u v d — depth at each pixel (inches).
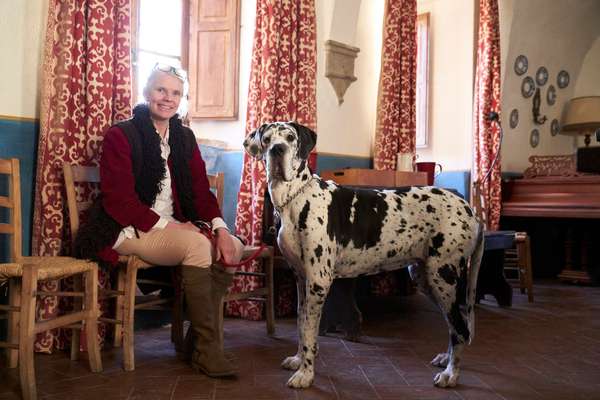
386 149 182.4
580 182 206.7
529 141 256.4
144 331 126.3
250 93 144.2
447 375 89.0
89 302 92.1
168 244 94.3
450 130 215.5
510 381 92.0
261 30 143.3
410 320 142.4
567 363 103.3
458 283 90.7
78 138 108.4
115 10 114.2
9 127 106.7
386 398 82.7
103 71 110.1
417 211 92.5
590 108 260.1
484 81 204.2
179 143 106.3
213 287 101.0
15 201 91.0
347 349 112.3
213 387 86.4
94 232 92.6
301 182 88.7
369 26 191.6
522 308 161.6
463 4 210.5
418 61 222.5
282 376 92.9
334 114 176.1
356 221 90.7
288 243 89.5
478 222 93.7
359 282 180.9
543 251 238.5
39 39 111.2
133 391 84.1
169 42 153.3
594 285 209.2
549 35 251.9
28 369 77.4
